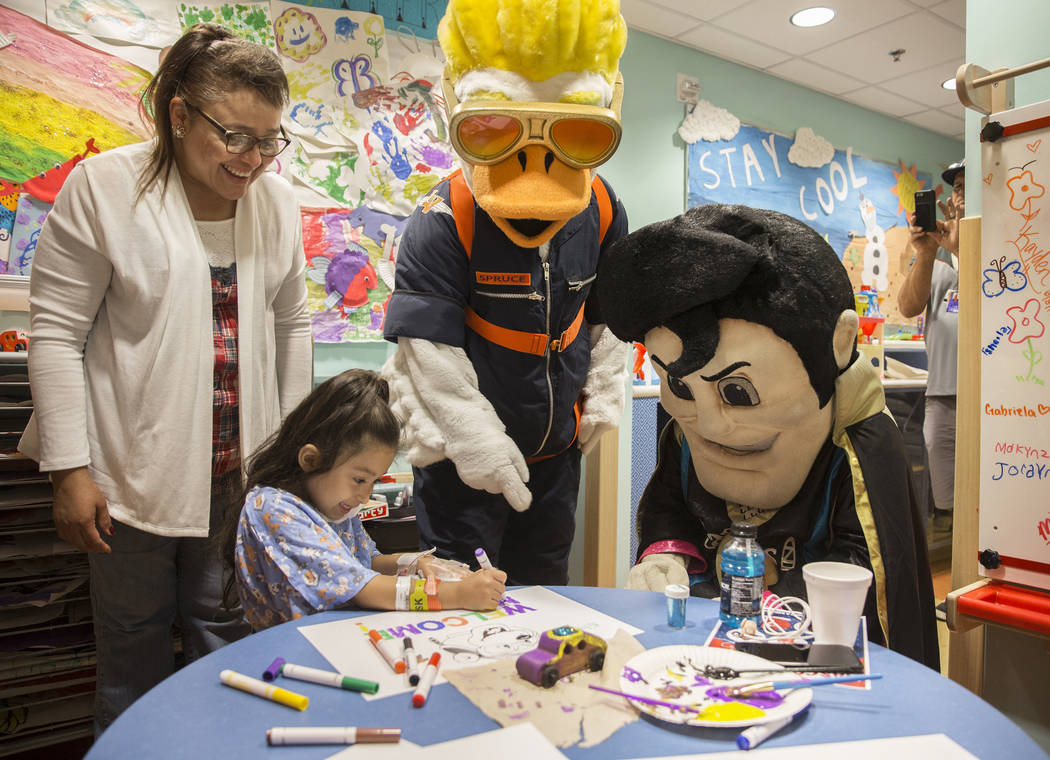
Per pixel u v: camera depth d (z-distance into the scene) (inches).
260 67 54.1
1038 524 50.5
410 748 27.7
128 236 54.7
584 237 62.5
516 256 59.4
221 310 60.2
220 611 63.2
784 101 150.3
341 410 48.8
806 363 51.4
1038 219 49.9
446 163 102.0
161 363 55.6
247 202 60.7
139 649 60.5
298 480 50.5
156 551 58.9
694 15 121.3
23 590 69.7
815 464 56.1
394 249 99.0
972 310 56.4
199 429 57.2
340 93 94.0
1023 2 56.1
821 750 28.0
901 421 150.8
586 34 53.1
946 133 187.6
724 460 56.7
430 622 41.5
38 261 55.1
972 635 57.2
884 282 172.7
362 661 36.0
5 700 70.7
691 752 27.8
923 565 56.7
